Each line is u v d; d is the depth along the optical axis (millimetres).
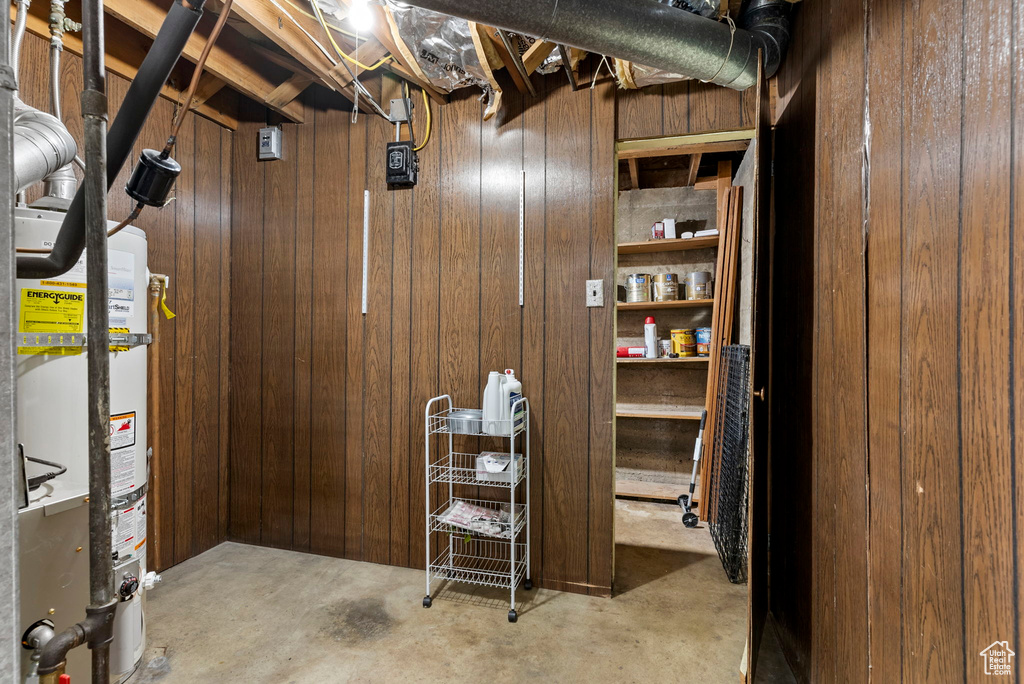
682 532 2949
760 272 1880
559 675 1653
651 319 3473
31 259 1097
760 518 1800
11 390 612
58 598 1284
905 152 1017
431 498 2393
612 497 2158
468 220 2344
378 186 2469
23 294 1352
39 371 1383
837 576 1334
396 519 2436
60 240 1073
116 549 1528
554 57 2020
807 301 1618
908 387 991
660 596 2186
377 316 2469
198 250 2502
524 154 2268
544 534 2236
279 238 2623
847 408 1281
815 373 1529
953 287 853
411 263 2424
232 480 2695
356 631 1885
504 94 2295
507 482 2111
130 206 2172
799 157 1728
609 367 2152
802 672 1603
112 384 1529
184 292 2430
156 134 2262
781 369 1938
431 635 1864
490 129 2314
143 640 1663
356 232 2504
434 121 2398
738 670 1692
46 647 684
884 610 1078
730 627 1950
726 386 2803
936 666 883
